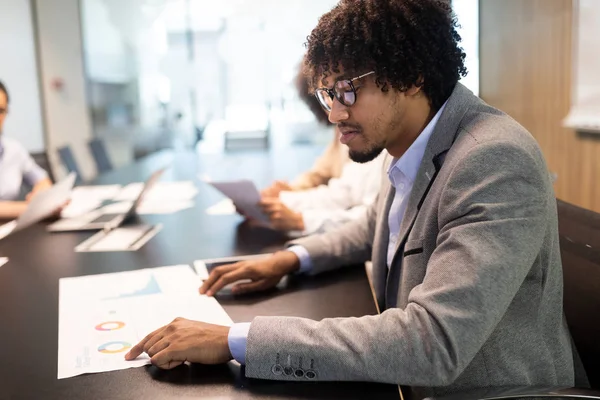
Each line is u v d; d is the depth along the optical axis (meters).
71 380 0.77
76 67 6.42
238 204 1.74
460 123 0.88
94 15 6.42
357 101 0.86
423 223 0.87
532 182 0.75
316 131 6.64
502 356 0.81
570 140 2.42
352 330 0.74
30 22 6.05
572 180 2.42
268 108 6.87
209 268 1.31
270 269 1.17
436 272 0.74
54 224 1.87
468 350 0.70
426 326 0.71
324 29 0.86
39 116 6.28
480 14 3.19
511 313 0.82
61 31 6.30
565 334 0.90
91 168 6.50
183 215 1.99
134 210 1.97
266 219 1.71
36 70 6.21
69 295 1.13
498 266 0.71
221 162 3.90
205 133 6.98
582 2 2.24
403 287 0.89
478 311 0.70
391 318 0.74
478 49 3.25
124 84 6.70
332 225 1.67
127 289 1.16
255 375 0.76
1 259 1.44
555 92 2.51
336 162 2.26
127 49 6.66
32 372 0.80
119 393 0.73
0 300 1.11
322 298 1.09
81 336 0.92
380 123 0.87
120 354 0.85
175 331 0.83
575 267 0.92
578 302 0.91
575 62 2.31
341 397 0.71
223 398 0.72
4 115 2.91
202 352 0.79
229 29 6.93
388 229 1.08
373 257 1.11
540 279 0.83
